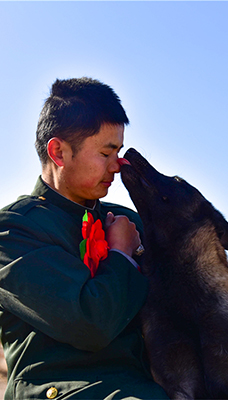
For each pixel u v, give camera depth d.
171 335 0.95
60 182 0.97
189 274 0.99
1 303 0.86
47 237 0.86
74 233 0.93
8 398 0.82
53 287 0.78
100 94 0.95
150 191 1.06
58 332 0.78
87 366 0.83
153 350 0.94
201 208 1.07
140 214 1.09
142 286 0.91
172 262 1.01
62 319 0.77
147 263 1.05
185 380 0.91
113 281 0.85
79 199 1.01
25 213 0.90
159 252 1.04
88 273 0.83
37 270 0.80
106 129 0.94
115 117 0.95
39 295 0.78
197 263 0.99
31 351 0.83
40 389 0.79
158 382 0.91
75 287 0.78
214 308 0.95
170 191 1.06
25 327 0.86
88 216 0.94
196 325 0.94
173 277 0.99
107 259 0.91
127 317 0.85
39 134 1.00
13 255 0.84
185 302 0.96
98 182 0.96
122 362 0.84
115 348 0.84
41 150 1.00
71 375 0.81
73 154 0.94
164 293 0.99
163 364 0.93
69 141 0.94
